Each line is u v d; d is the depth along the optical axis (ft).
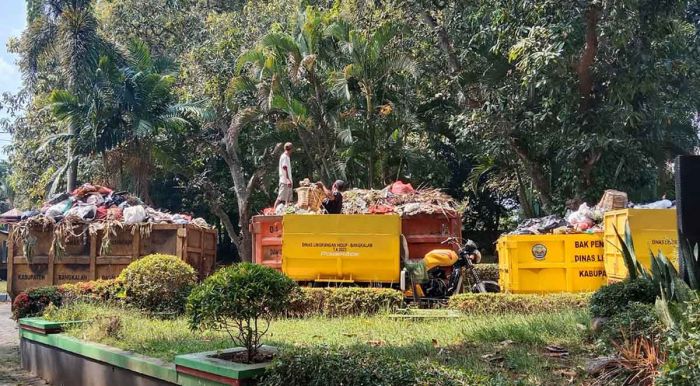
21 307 31.89
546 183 61.46
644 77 51.57
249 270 18.29
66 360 26.37
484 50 60.18
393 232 35.47
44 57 89.04
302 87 70.49
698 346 12.96
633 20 48.80
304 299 32.91
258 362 18.10
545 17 51.16
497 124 57.82
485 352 20.27
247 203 83.92
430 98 69.56
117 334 25.66
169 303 33.22
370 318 30.14
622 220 31.58
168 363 20.43
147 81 72.74
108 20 92.79
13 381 28.04
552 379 16.97
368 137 69.15
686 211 19.72
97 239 38.99
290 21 76.84
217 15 86.99
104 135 72.18
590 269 34.83
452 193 94.27
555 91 52.03
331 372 15.44
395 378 14.44
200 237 41.65
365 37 65.82
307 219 36.19
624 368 16.10
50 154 89.76
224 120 84.33
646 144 56.80
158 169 85.05
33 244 39.37
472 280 38.99
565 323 23.06
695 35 57.93
